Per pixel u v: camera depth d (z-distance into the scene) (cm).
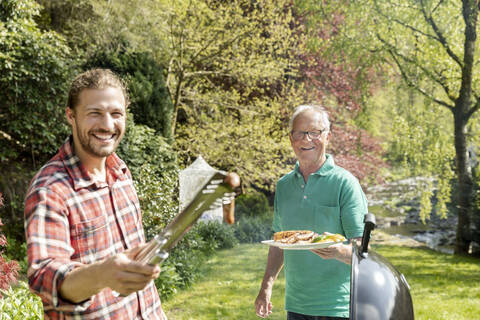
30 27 851
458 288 709
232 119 1284
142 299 140
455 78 1078
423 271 848
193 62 1247
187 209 82
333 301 231
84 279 90
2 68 767
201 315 559
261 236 1155
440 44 1062
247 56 1291
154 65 999
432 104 1130
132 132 791
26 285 332
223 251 1001
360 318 151
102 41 1017
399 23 1060
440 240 1305
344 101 1398
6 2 791
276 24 1305
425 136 1109
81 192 126
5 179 801
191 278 711
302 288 238
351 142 1422
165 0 1119
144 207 731
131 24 1055
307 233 205
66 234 117
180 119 1383
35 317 293
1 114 801
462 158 1105
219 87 1279
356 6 1070
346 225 232
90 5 1027
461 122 1086
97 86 123
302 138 244
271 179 1279
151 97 961
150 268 85
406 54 1144
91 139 124
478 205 1073
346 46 1102
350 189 235
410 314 163
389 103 1330
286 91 1356
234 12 1237
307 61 1403
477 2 971
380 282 159
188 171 982
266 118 1250
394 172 2041
